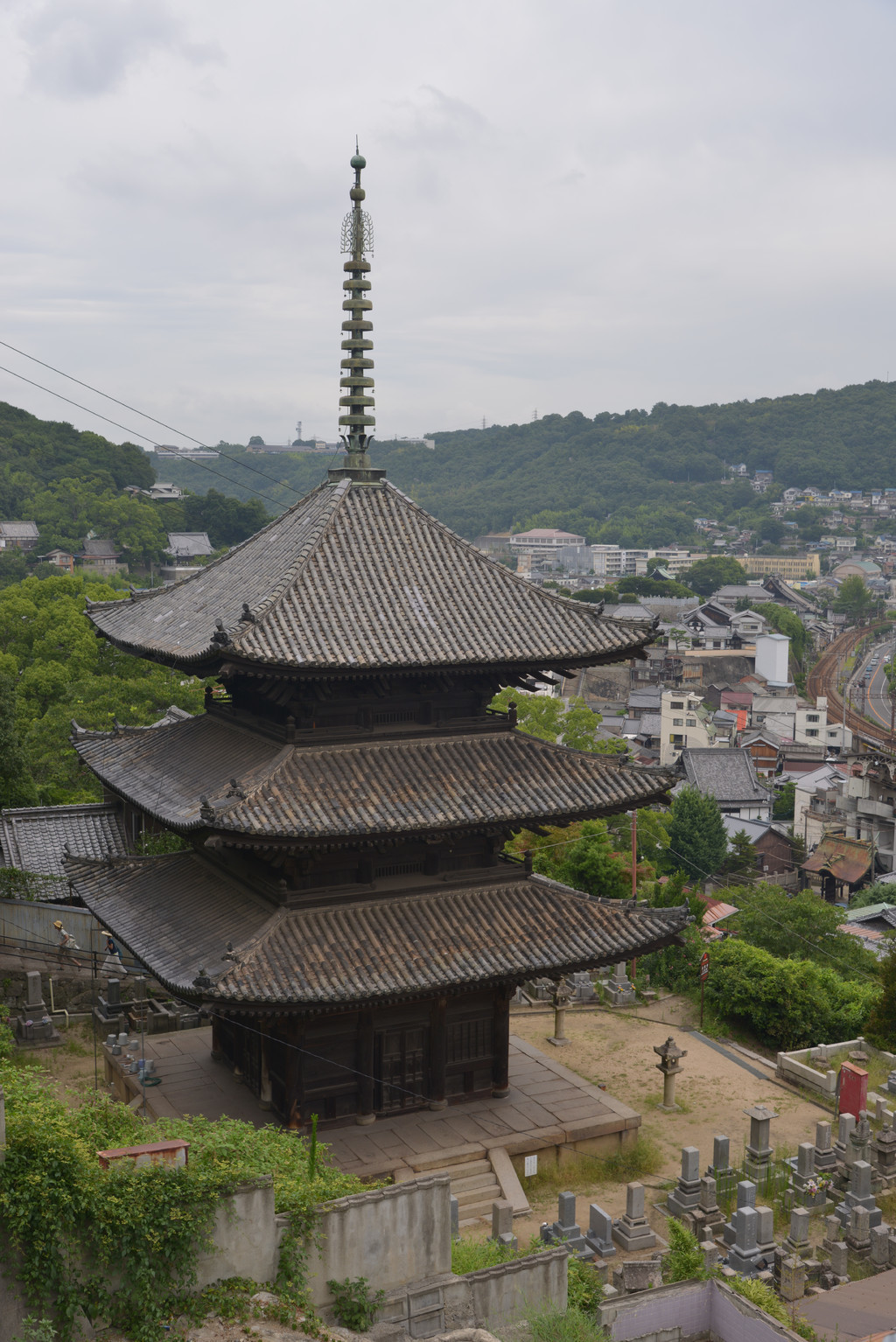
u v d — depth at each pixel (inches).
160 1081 1435.8
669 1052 1584.6
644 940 1354.6
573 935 1338.6
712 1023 1971.0
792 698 7332.7
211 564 1590.8
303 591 1285.7
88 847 2210.9
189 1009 1737.2
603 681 7864.2
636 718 7194.9
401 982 1196.5
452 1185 1250.0
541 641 1323.8
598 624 1374.3
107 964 1956.2
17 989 1843.0
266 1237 837.2
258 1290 829.8
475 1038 1413.6
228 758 1389.0
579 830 3110.2
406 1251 897.5
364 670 1219.2
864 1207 1322.6
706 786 5398.6
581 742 4151.1
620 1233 1226.0
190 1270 801.6
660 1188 1359.5
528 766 1364.4
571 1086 1481.3
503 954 1280.8
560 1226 1206.9
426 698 1347.2
